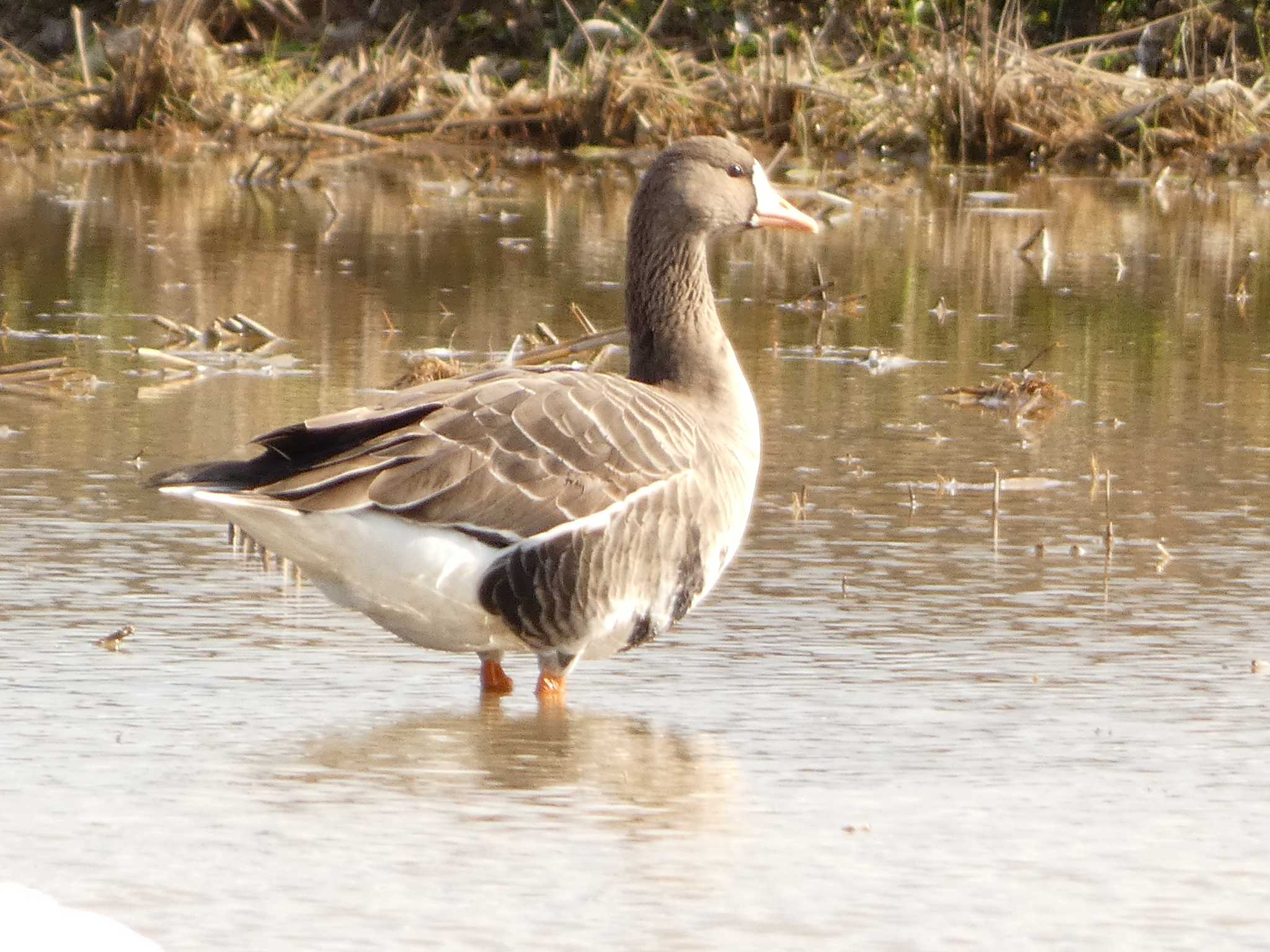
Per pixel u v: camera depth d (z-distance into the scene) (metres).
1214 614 11.52
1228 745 9.20
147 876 7.41
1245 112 37.50
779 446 15.95
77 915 6.91
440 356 18.75
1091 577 12.33
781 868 7.59
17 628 10.90
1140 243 28.00
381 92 38.69
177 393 17.31
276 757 8.98
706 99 38.38
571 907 7.14
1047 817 8.21
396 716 9.73
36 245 25.62
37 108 38.78
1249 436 16.50
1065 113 37.62
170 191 32.00
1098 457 15.72
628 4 41.75
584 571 9.84
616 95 38.09
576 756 9.08
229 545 12.84
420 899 7.21
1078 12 41.97
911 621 11.36
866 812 8.27
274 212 29.77
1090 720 9.56
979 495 14.48
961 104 37.59
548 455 9.78
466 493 9.55
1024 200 32.78
